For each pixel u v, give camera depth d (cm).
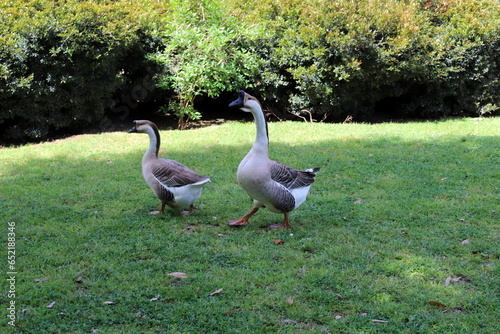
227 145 1044
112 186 766
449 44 1332
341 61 1255
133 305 421
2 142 1134
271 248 538
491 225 601
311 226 606
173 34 1216
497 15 1419
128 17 1157
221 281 462
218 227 606
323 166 880
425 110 1437
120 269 489
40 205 682
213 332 384
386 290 446
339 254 520
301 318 403
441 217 631
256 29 1258
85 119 1186
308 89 1272
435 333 380
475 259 505
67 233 583
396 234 577
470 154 952
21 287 452
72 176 821
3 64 1014
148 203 695
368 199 707
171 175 617
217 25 1262
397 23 1274
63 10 1067
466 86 1431
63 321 400
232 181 796
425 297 431
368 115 1468
